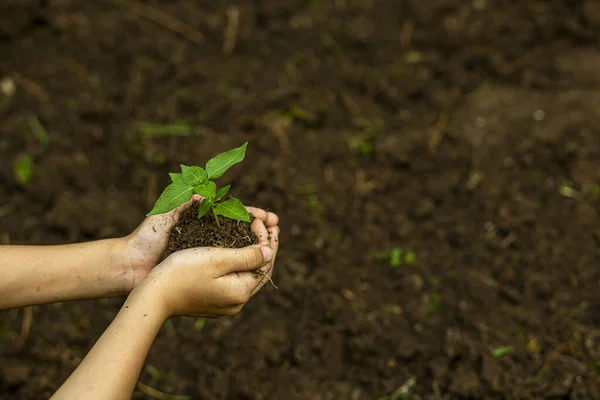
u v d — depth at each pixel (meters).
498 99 2.58
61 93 2.58
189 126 2.52
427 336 2.19
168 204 1.78
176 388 2.16
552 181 2.40
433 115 2.55
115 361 1.68
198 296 1.78
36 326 2.23
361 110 2.55
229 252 1.79
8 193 2.42
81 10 2.78
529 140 2.46
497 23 2.78
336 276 2.27
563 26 2.74
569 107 2.53
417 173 2.44
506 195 2.38
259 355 2.17
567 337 2.16
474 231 2.33
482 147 2.47
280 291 2.25
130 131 2.50
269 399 2.13
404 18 2.82
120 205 2.39
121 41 2.71
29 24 2.73
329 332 2.20
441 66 2.67
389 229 2.35
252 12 2.81
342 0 2.88
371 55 2.73
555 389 2.10
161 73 2.62
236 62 2.70
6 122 2.51
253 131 2.50
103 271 1.85
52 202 2.41
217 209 1.83
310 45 2.75
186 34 2.76
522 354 2.14
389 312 2.22
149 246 1.86
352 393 2.14
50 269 1.83
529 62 2.68
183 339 2.21
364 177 2.44
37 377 2.17
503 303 2.22
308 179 2.42
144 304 1.73
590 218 2.33
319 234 2.34
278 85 2.60
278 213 2.37
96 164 2.46
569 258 2.27
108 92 2.59
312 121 2.51
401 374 2.15
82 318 2.25
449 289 2.24
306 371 2.17
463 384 2.11
